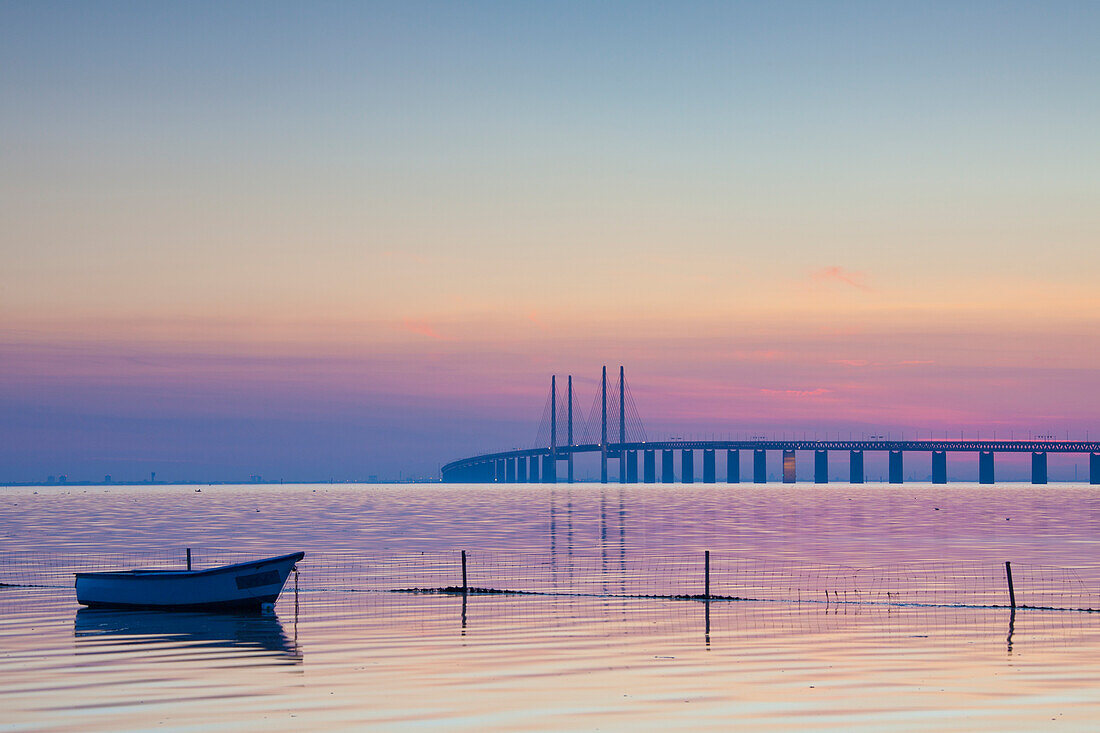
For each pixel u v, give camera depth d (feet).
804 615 210.38
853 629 190.80
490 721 122.31
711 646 172.76
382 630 191.72
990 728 118.21
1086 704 129.18
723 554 391.04
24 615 215.10
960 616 209.05
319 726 120.26
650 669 152.46
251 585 216.95
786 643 175.52
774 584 278.26
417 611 217.97
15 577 308.81
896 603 231.71
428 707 128.98
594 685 141.28
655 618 205.98
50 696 135.74
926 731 117.29
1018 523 638.94
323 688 140.05
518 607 224.74
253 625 199.52
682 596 243.19
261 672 151.33
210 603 217.77
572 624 198.70
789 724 120.26
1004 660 158.81
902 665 155.02
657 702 131.13
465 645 174.40
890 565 339.98
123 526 643.45
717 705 129.29
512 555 390.21
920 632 187.62
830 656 162.81
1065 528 577.84
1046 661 157.79
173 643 178.09
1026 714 124.26
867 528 582.35
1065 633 185.68
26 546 456.86
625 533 538.06
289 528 610.24
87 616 213.46
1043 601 237.66
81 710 127.95
